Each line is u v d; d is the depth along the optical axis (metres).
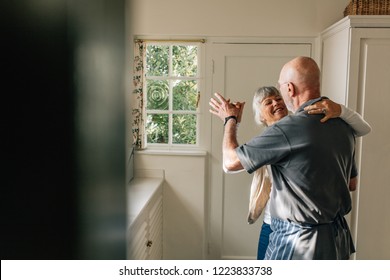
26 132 0.30
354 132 1.34
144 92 2.82
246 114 2.77
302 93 1.31
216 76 2.77
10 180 0.29
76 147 0.34
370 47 2.07
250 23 2.70
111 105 0.42
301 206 1.22
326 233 1.23
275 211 1.32
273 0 2.68
